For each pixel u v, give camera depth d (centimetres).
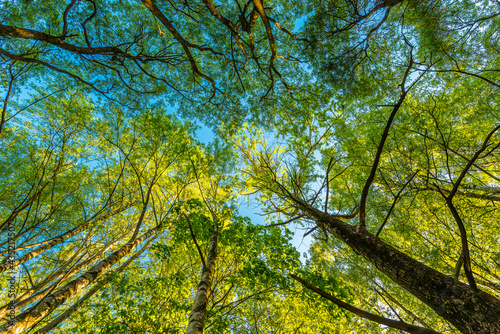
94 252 723
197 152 699
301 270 424
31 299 431
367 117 652
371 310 741
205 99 659
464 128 641
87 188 758
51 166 671
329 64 491
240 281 447
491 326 146
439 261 625
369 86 509
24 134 663
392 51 495
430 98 588
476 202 620
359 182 675
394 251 249
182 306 416
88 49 371
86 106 654
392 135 607
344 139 659
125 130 659
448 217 654
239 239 446
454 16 412
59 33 509
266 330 644
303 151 691
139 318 391
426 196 610
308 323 602
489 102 598
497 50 452
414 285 208
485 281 579
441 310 181
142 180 752
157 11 356
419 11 413
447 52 455
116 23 529
